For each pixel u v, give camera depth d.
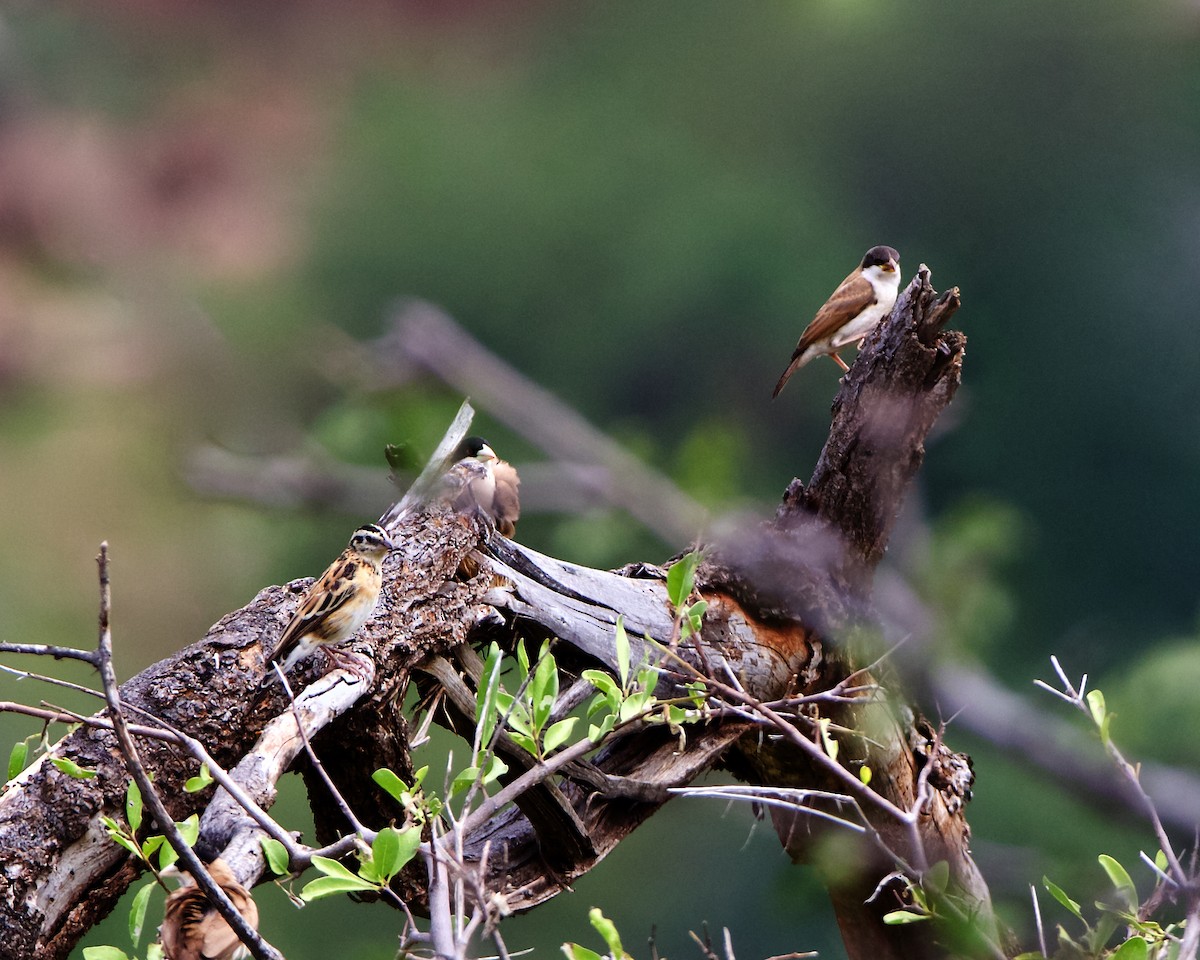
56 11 16.31
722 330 29.89
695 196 30.95
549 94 29.84
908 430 8.37
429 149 27.67
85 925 6.44
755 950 19.09
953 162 32.81
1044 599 28.30
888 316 8.41
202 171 14.70
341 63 16.86
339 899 18.14
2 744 16.86
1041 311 32.16
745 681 8.21
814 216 31.61
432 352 5.15
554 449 4.79
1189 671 8.47
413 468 7.20
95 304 12.29
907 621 4.91
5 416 12.70
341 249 25.86
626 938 19.55
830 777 8.55
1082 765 4.97
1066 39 31.45
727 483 4.35
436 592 7.48
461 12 17.22
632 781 7.67
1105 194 32.34
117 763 6.40
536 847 7.70
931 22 32.16
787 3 31.31
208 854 5.70
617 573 8.72
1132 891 6.11
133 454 13.30
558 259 29.84
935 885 6.36
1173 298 31.80
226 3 16.14
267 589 7.30
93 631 16.22
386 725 7.26
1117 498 30.41
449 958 4.66
